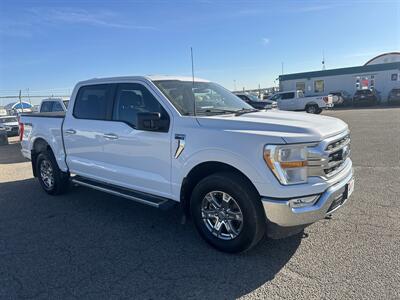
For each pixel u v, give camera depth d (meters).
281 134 3.47
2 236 4.64
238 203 3.66
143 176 4.55
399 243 3.97
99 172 5.22
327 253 3.82
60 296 3.22
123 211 5.45
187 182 4.11
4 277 3.58
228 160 3.66
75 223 5.01
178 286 3.33
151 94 4.50
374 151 9.44
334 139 3.65
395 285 3.17
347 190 3.93
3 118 18.67
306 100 27.05
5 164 10.30
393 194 5.66
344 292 3.11
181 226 4.77
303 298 3.06
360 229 4.38
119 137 4.77
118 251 4.08
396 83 34.88
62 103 13.08
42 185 6.59
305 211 3.44
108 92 5.08
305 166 3.45
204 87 5.10
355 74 36.44
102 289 3.32
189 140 3.98
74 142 5.59
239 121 3.83
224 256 3.87
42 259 3.94
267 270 3.54
